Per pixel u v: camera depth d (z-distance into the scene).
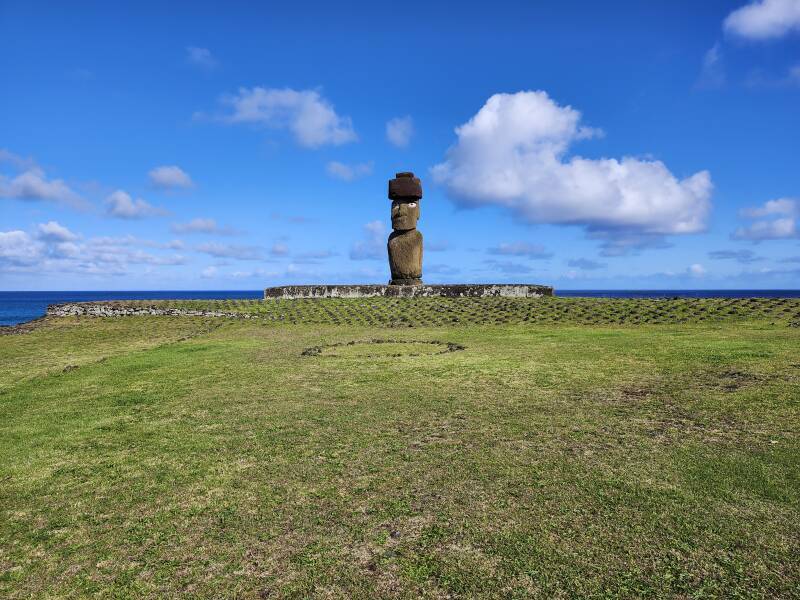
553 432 7.58
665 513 5.08
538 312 22.28
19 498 6.07
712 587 3.98
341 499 5.66
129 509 5.67
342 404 9.60
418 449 7.07
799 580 4.01
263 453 7.16
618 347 14.52
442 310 23.94
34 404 10.52
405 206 29.00
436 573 4.28
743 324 18.11
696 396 9.16
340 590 4.11
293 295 28.55
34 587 4.36
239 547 4.80
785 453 6.45
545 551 4.52
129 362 14.76
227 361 14.59
